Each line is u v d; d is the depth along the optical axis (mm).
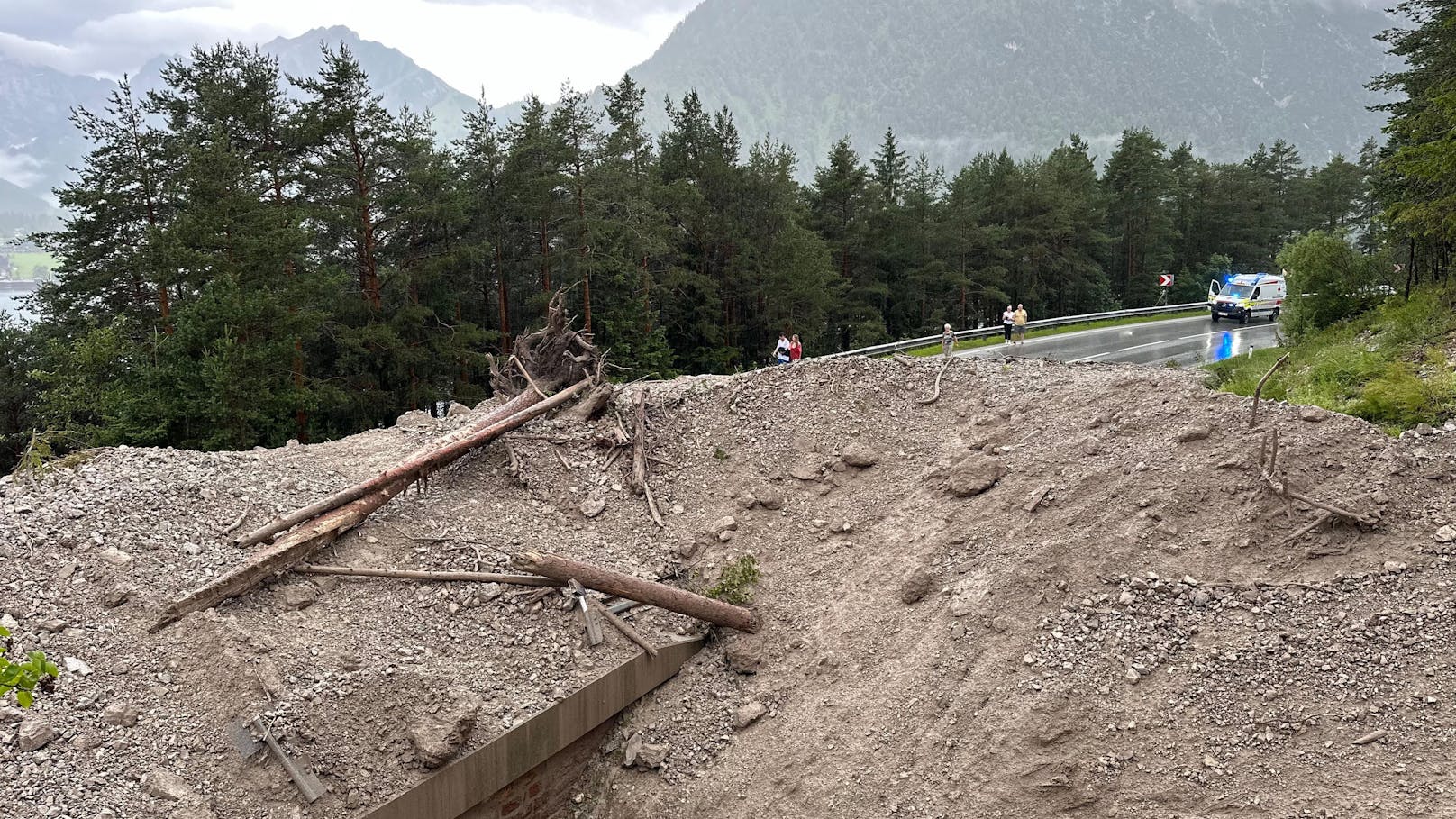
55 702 6875
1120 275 53406
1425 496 7863
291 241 20438
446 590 8969
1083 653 7441
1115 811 6465
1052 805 6652
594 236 26438
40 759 6488
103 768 6578
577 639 8781
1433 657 6637
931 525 9664
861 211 39281
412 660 8008
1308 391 12688
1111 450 9453
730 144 35094
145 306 24125
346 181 23219
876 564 9523
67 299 23953
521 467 11188
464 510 10305
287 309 20062
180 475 9719
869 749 7645
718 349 33500
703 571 10031
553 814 8500
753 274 33438
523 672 8320
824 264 32938
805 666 8805
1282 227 58688
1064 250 45531
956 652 7938
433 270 24094
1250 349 26406
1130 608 7691
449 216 24094
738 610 9266
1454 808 5613
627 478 11359
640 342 29188
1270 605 7398
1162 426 9477
